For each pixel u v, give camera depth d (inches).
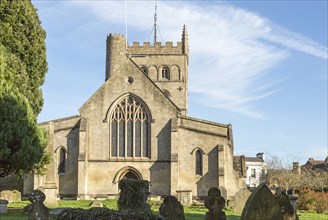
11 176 2070.6
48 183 1530.5
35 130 1323.8
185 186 2034.9
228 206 1723.7
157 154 2070.6
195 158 2059.5
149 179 2052.2
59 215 867.4
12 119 1237.1
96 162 2068.2
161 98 2112.5
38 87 1533.0
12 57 1402.6
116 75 2138.3
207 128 2075.5
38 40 1529.3
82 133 2048.5
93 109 2107.5
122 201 998.4
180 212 946.7
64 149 2065.7
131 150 2087.8
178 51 2933.1
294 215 912.3
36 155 1298.0
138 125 2106.3
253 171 4623.5
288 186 2684.5
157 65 2918.3
